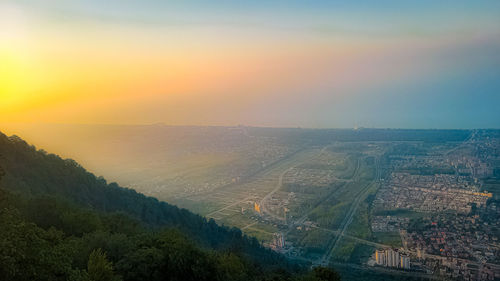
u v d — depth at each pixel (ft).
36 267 71.51
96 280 91.40
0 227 71.41
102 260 96.22
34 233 77.92
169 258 120.98
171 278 119.34
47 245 78.69
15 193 183.73
